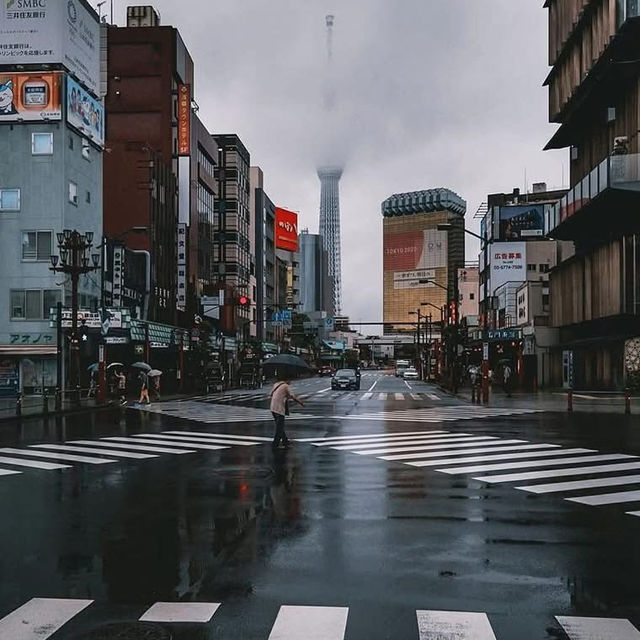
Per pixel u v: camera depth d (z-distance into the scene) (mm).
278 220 132875
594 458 15172
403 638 5234
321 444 18078
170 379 57125
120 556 7543
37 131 45219
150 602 6055
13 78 45062
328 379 107812
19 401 26500
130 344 48531
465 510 9891
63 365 43875
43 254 44844
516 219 83062
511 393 47969
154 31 70375
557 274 56281
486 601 6062
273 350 106375
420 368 123875
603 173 40406
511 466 14062
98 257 48406
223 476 12969
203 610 5840
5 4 45531
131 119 70312
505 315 73062
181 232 68188
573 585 6512
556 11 51719
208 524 9047
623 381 42875
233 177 96875
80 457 15789
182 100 70375
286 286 146250
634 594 6266
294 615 5707
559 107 51406
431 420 25828
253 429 22547
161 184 63469
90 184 49281
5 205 45125
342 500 10617
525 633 5336
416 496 10930
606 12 40969
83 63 48406
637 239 41406
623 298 41594
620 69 40250
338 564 7188
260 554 7574
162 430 22344
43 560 7398
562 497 10852
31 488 11812
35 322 44625
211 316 76188
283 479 12602
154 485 12039
